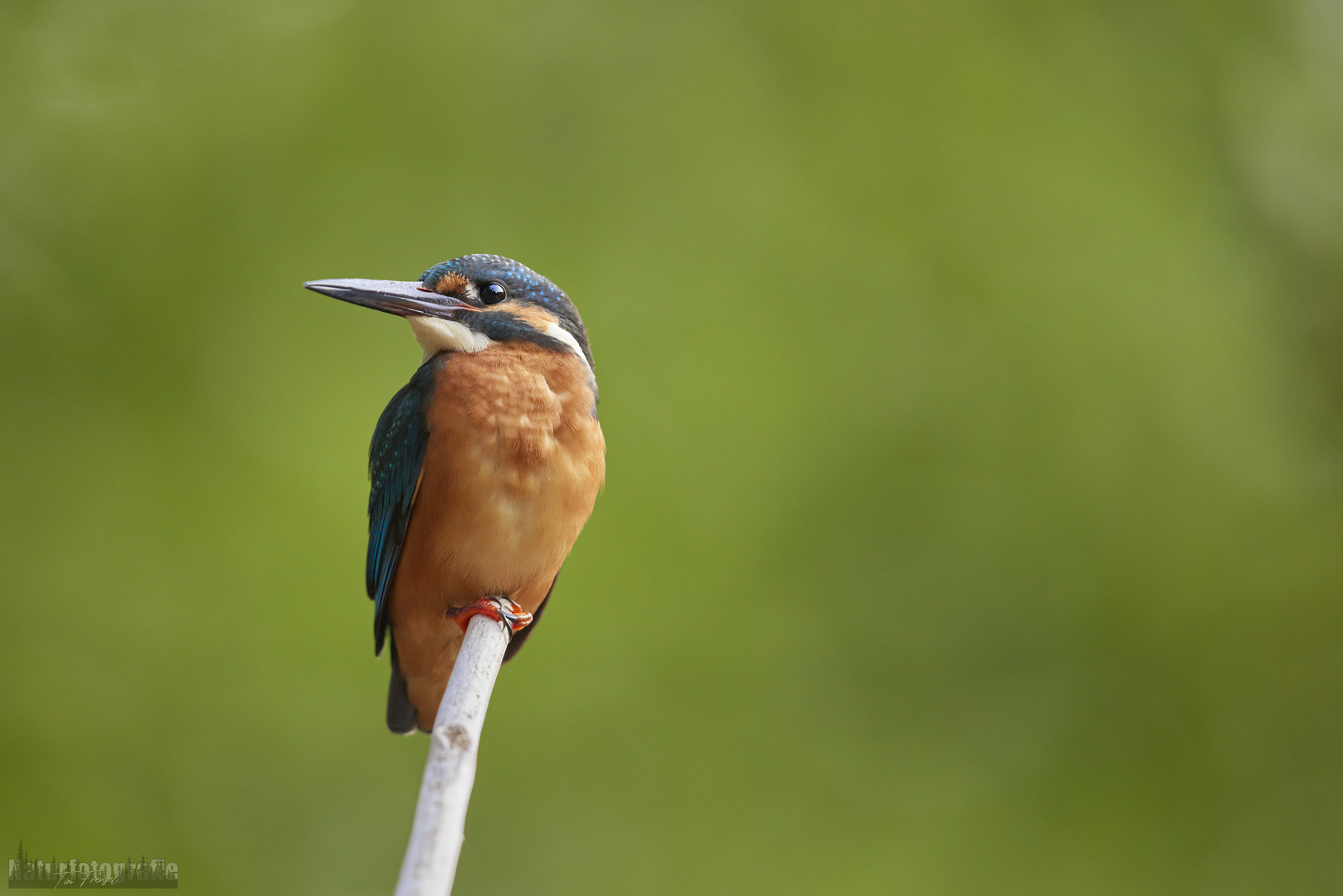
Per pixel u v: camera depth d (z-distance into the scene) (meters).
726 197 13.26
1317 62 14.60
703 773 12.07
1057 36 13.91
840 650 12.51
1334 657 12.77
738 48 14.03
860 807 12.21
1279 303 13.88
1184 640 12.73
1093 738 12.53
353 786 11.83
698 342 12.62
